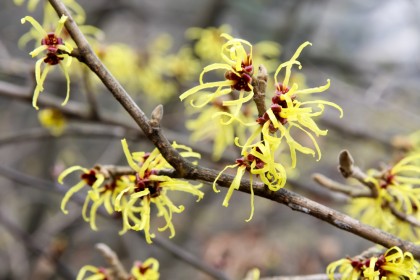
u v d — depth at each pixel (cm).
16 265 362
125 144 111
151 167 113
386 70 436
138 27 477
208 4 400
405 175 189
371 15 483
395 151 246
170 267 409
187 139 256
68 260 394
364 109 416
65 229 373
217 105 172
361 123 408
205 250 371
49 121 234
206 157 238
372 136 313
